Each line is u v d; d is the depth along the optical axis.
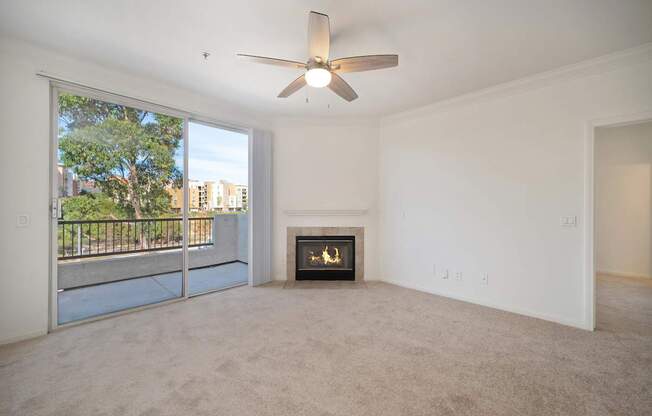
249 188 4.25
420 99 3.75
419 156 4.12
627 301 3.61
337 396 1.79
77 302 3.26
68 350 2.35
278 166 4.57
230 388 1.87
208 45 2.51
